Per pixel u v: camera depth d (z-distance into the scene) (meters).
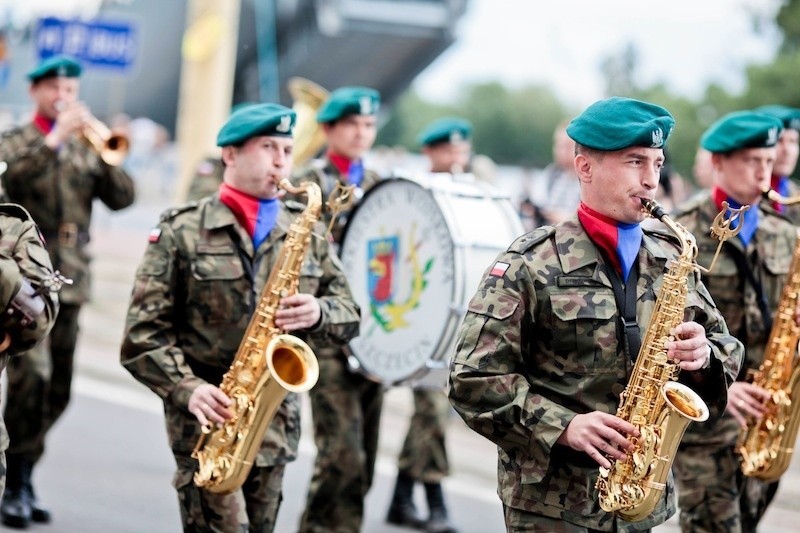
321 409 9.69
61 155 11.03
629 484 6.13
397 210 9.76
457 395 6.24
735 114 8.91
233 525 7.51
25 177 10.95
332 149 10.45
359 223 10.03
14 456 10.54
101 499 11.45
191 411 7.39
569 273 6.26
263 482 7.84
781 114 10.73
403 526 11.54
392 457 14.22
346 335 7.98
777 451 8.45
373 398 10.06
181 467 7.65
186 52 19.00
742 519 9.20
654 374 6.16
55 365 11.12
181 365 7.52
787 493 13.05
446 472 11.41
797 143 10.83
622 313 6.25
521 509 6.28
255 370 7.44
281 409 7.84
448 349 9.37
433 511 11.43
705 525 8.72
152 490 11.92
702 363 6.15
